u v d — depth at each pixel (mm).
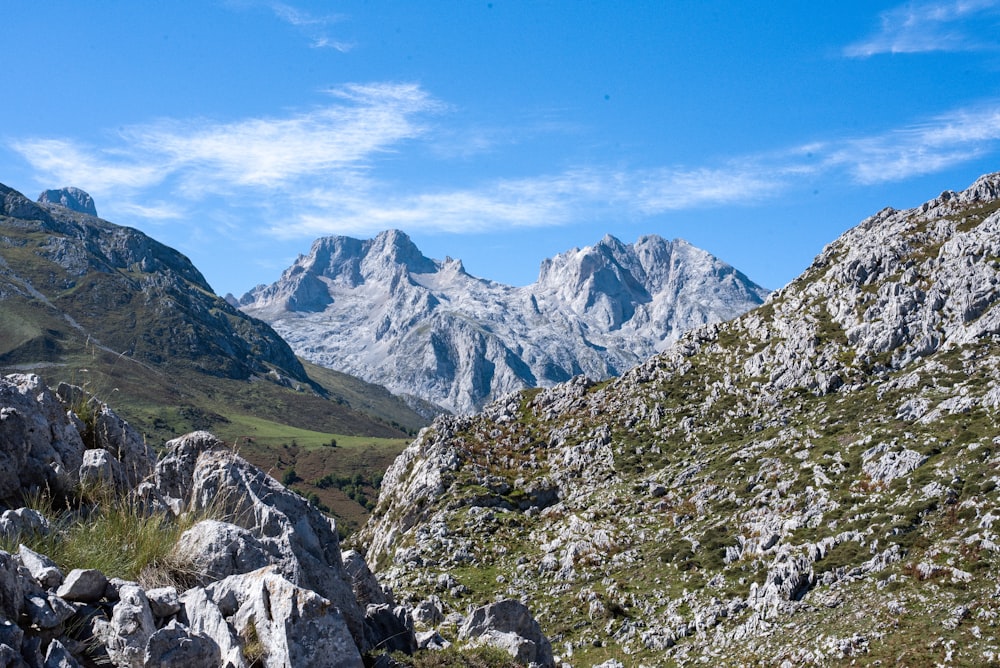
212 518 19250
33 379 21031
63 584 14289
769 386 126750
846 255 147750
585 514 111000
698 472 112938
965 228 129875
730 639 74438
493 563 104250
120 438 22391
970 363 105688
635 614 83375
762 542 87438
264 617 15219
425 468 132250
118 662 13484
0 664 11945
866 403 109188
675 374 142875
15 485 18094
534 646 22641
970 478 81688
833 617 70750
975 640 60688
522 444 140250
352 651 15156
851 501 88125
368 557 125125
